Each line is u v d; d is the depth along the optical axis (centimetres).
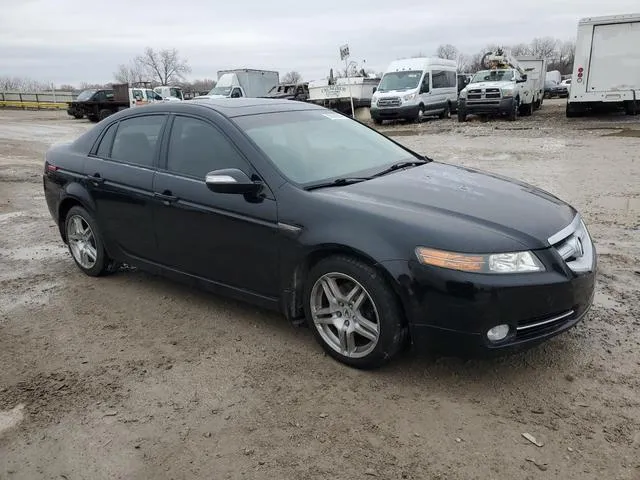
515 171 1059
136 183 453
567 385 325
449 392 322
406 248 314
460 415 301
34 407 324
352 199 349
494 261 303
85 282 521
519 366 346
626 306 425
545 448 273
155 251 455
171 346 391
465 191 371
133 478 265
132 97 3162
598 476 254
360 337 358
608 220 675
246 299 402
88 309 459
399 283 315
